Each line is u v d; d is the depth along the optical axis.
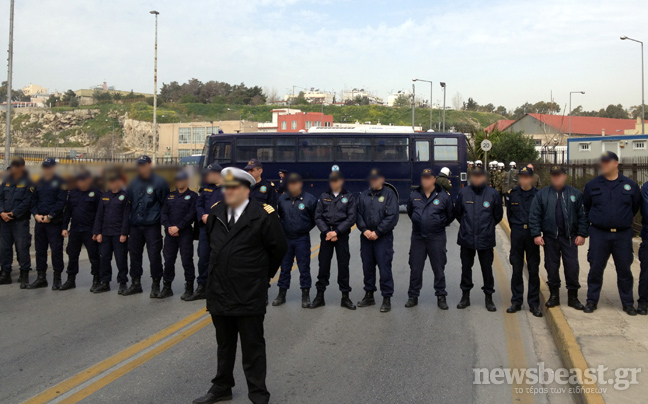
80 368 5.23
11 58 19.52
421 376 5.04
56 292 8.54
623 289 6.57
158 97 108.38
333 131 21.00
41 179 8.62
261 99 120.44
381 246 7.32
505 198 7.40
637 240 10.56
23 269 8.81
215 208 4.45
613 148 37.88
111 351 5.72
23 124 94.19
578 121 64.44
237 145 20.67
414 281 7.51
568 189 6.83
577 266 6.79
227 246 4.27
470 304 7.71
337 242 7.47
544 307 7.11
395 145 20.50
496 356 5.61
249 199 4.45
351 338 6.16
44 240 8.87
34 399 4.52
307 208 7.60
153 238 8.13
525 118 64.25
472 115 110.69
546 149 43.75
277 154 20.61
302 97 144.00
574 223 6.77
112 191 8.40
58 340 6.10
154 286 8.19
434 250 7.38
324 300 7.82
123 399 4.52
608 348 5.29
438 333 6.35
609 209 6.47
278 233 4.40
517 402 4.52
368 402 4.47
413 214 7.47
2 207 8.74
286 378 4.99
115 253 8.41
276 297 8.16
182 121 86.81
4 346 5.90
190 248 8.03
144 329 6.51
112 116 93.62
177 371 5.15
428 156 20.44
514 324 6.72
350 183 20.47
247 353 4.30
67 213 8.68
